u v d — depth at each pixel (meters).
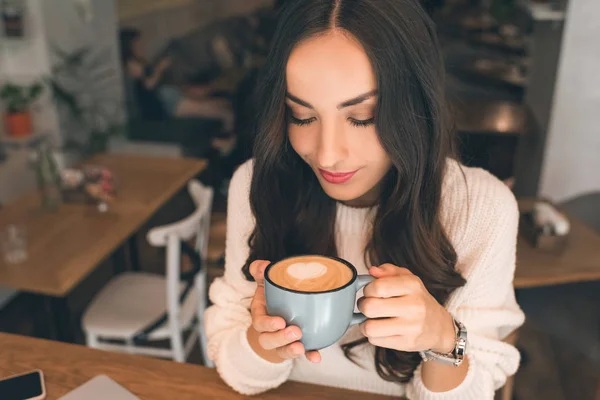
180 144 4.46
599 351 1.92
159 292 2.27
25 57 3.93
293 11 0.69
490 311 0.87
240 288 0.98
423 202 0.81
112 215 2.27
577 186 3.28
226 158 4.58
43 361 0.91
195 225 2.03
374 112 0.68
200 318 2.28
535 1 3.13
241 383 0.84
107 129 4.53
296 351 0.62
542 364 2.41
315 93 0.66
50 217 2.26
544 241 1.99
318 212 0.93
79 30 4.38
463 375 0.79
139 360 0.92
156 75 4.86
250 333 0.86
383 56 0.65
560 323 2.03
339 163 0.71
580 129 3.16
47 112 4.02
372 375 0.98
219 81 4.79
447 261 0.86
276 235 0.92
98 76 4.59
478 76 4.39
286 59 0.67
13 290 3.05
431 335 0.68
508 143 3.27
